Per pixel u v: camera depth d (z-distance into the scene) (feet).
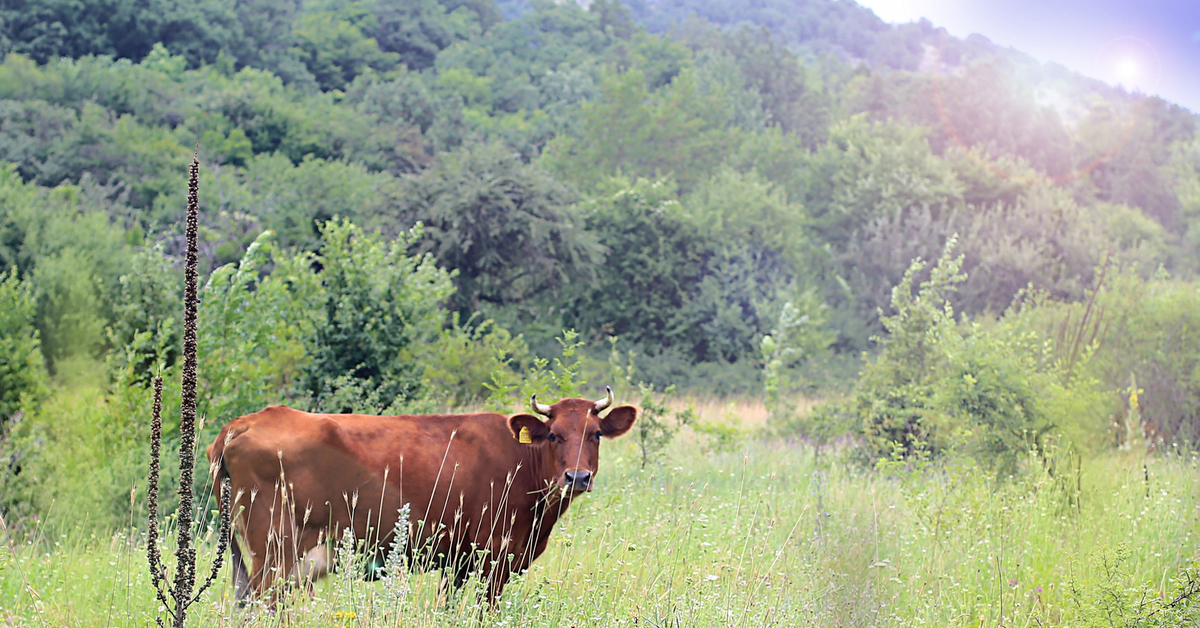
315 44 292.81
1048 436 31.68
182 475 10.84
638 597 17.11
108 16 227.81
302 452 17.07
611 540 21.27
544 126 236.63
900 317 41.63
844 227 130.00
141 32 231.09
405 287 38.09
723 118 204.64
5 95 148.87
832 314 103.60
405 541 15.87
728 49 305.94
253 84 198.39
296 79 262.47
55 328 61.31
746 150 178.70
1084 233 112.37
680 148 170.91
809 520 22.97
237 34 253.24
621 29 451.53
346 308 36.63
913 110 197.36
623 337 98.27
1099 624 16.61
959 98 186.39
